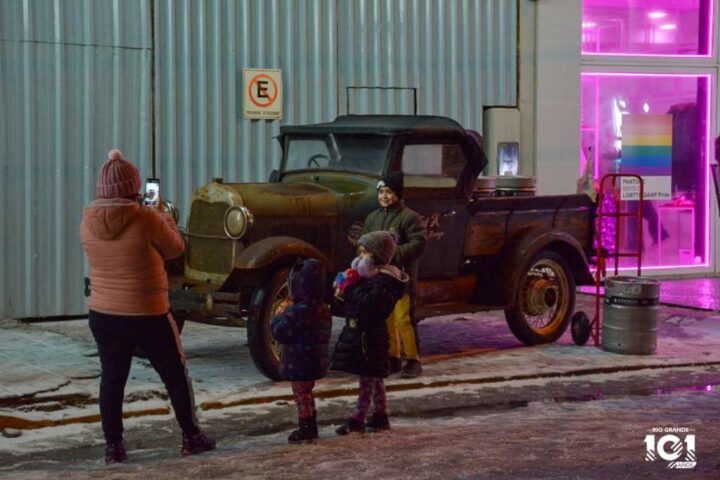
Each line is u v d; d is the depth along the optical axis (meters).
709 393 9.97
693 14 17.80
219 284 10.19
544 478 6.83
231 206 10.05
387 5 15.24
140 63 13.76
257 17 14.44
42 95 13.23
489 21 15.95
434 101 15.62
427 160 11.03
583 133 17.14
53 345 11.66
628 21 17.36
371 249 7.92
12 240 13.16
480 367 10.86
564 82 16.55
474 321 13.73
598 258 12.05
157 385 9.62
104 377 7.41
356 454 7.50
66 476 7.03
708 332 13.07
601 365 11.00
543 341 12.07
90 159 13.52
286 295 10.02
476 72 15.90
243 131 14.41
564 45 16.50
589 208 12.55
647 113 17.56
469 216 11.34
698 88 17.91
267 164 14.56
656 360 11.30
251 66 14.43
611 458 7.36
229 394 9.47
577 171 16.72
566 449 7.64
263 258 9.72
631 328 11.52
